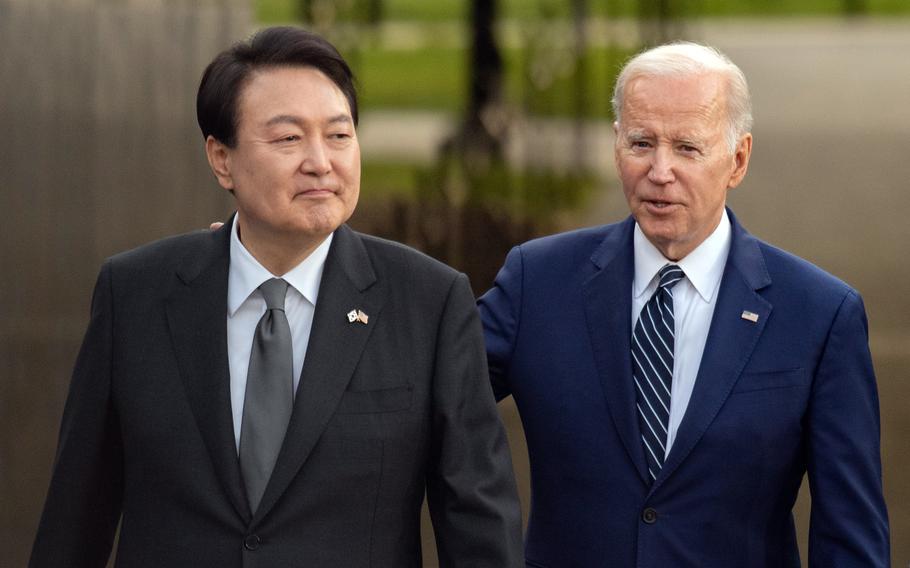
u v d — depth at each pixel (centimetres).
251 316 764
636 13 4153
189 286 766
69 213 1689
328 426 735
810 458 831
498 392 891
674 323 841
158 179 1717
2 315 1659
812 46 5591
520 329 879
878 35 5722
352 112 745
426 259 793
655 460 827
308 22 4131
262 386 743
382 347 761
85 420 762
